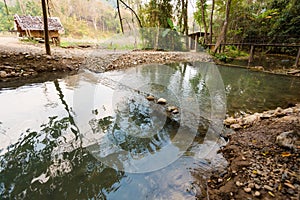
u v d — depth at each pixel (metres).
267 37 11.62
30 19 12.60
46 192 1.23
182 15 11.30
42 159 1.54
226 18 9.40
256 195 1.11
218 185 1.27
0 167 1.44
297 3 9.71
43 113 2.38
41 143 1.76
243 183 1.23
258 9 13.14
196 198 1.16
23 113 2.36
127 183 1.30
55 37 13.05
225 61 8.60
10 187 1.26
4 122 2.11
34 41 10.39
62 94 3.05
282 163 1.37
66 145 1.73
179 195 1.19
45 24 5.02
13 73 3.91
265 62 8.66
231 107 2.88
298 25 9.81
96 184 1.29
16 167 1.45
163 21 7.20
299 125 1.82
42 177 1.36
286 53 10.79
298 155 1.41
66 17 35.44
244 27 13.10
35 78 3.91
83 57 5.74
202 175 1.37
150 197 1.18
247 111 2.75
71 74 4.31
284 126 1.88
